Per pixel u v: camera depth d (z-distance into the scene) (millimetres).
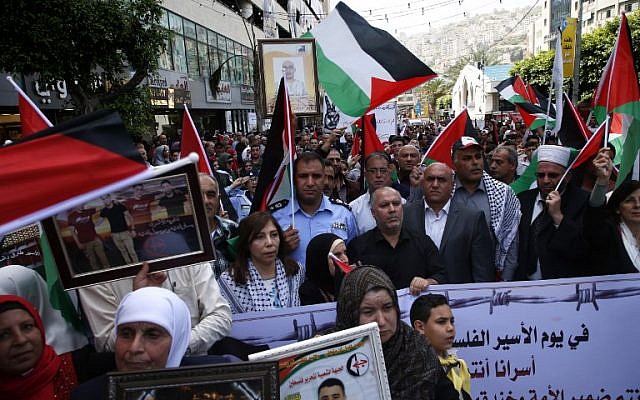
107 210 2061
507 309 3031
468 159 3846
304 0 39062
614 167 4500
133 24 7941
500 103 41594
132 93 8453
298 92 5637
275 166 3779
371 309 1960
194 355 2188
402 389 1967
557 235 3293
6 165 1589
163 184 2086
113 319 2307
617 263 3148
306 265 3082
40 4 6926
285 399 1684
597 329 3055
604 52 24938
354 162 7418
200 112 25141
